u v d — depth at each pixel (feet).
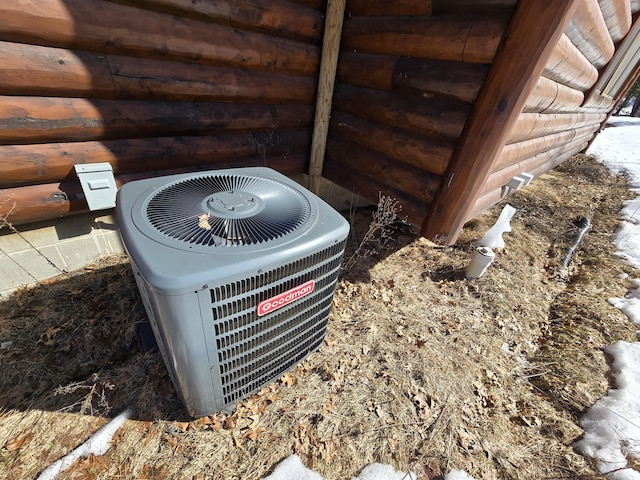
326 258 4.63
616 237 14.40
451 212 7.60
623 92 23.71
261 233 4.00
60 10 5.24
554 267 11.94
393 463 5.36
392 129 8.44
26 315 6.78
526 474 5.50
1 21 4.87
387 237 11.85
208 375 4.32
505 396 6.88
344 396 6.27
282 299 4.33
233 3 6.93
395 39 7.59
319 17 8.58
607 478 5.44
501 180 10.26
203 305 3.50
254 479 4.88
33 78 5.41
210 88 7.47
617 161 26.86
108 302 7.30
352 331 7.77
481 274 10.21
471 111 6.61
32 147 5.89
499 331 8.57
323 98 9.57
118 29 5.87
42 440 4.91
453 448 5.69
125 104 6.56
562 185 20.94
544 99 8.73
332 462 5.24
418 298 9.23
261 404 5.89
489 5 5.87
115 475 4.66
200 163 8.21
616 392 7.00
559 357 7.91
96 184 6.57
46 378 5.77
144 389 5.73
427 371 7.04
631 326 8.93
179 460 4.94
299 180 11.59
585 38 9.74
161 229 3.78
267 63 8.21
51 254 7.44
